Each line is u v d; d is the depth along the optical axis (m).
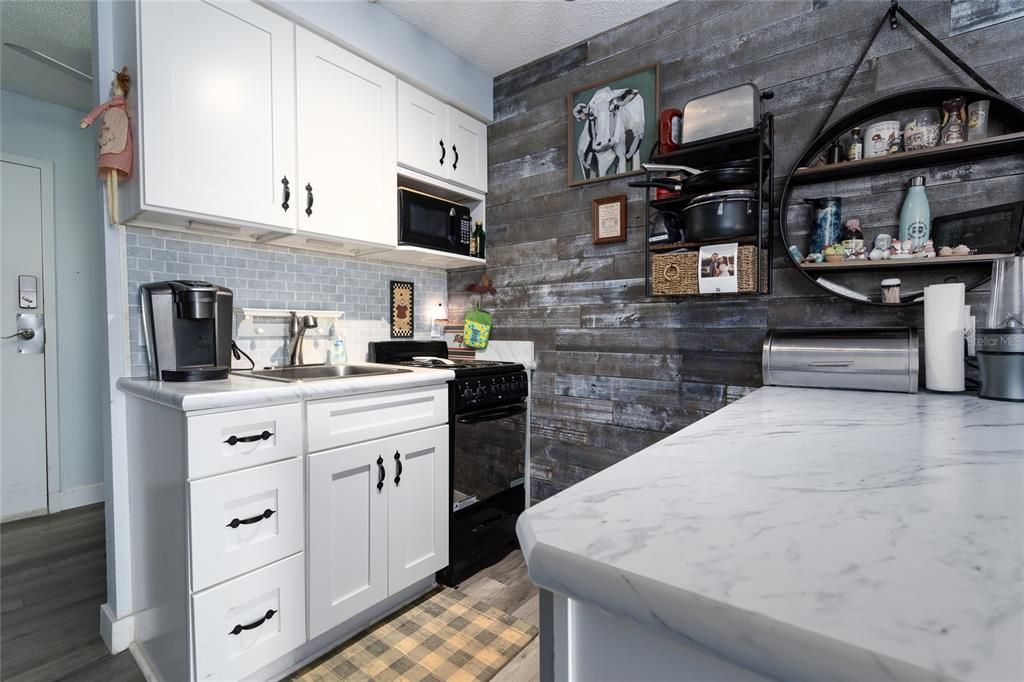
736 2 1.91
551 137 2.47
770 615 0.28
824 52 1.72
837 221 1.64
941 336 1.31
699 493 0.50
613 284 2.25
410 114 2.28
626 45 2.21
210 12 1.62
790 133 1.78
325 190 1.94
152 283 1.68
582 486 0.53
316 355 2.27
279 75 1.80
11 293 2.68
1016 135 1.31
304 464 1.54
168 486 1.38
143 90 1.48
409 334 2.71
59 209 2.82
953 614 0.28
